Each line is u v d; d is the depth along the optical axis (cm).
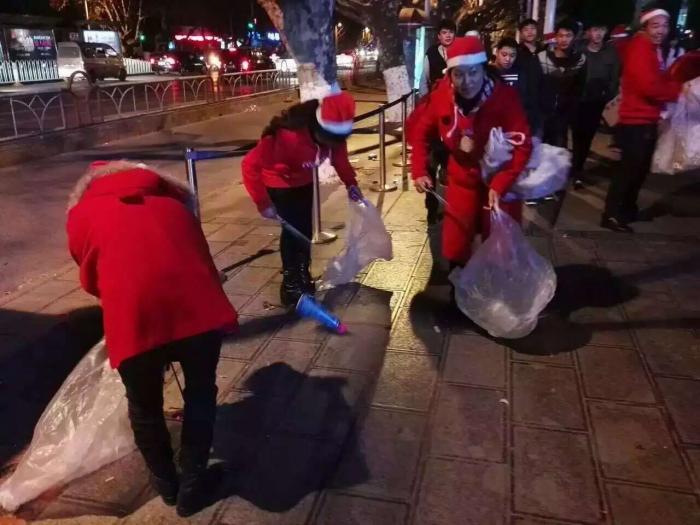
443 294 452
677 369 347
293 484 269
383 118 734
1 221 684
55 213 716
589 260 504
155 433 243
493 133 350
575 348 372
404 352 374
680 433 294
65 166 989
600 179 772
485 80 351
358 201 437
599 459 278
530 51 625
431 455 284
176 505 258
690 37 1343
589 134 718
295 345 387
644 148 542
